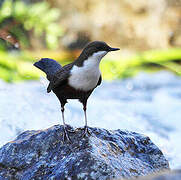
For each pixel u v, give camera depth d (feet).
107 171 16.05
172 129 34.55
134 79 59.11
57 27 65.98
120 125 33.01
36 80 51.80
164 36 79.20
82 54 17.70
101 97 46.91
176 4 79.36
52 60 21.79
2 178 18.13
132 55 72.02
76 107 36.83
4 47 56.13
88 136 18.25
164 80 58.34
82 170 16.15
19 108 31.55
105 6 83.05
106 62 63.41
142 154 19.48
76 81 17.74
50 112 32.63
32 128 28.76
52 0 84.28
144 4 80.48
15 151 18.80
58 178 16.31
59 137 18.74
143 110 40.47
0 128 27.81
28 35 73.41
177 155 28.02
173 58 65.72
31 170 17.67
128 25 81.46
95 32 82.58
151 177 14.11
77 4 83.92
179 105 43.16
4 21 62.39
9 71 51.55
